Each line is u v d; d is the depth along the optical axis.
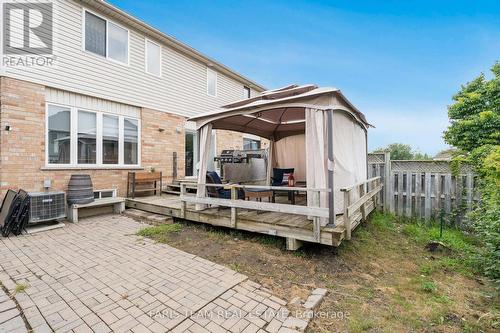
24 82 6.07
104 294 3.03
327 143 4.25
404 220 7.52
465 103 8.33
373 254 4.86
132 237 5.16
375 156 8.23
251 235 5.20
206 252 4.41
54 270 3.65
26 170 6.08
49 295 2.99
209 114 5.50
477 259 4.01
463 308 3.14
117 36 7.95
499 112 7.79
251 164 9.14
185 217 5.96
